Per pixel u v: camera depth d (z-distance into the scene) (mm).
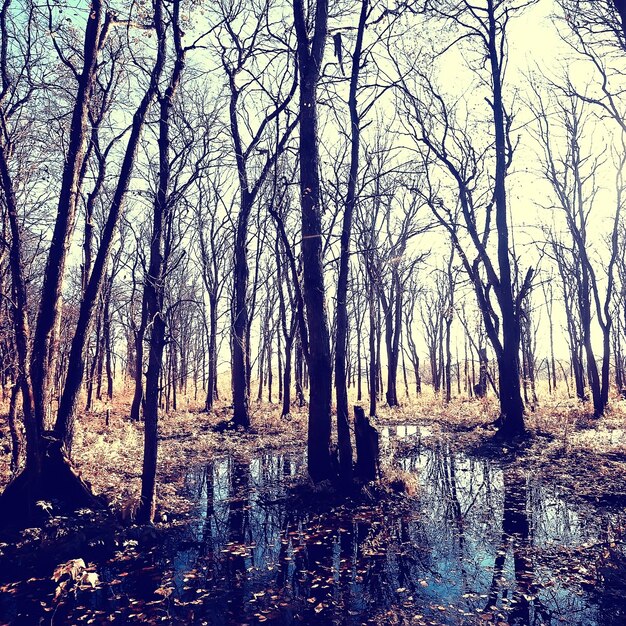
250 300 22750
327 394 9805
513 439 14047
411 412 23500
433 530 7453
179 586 5789
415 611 5062
